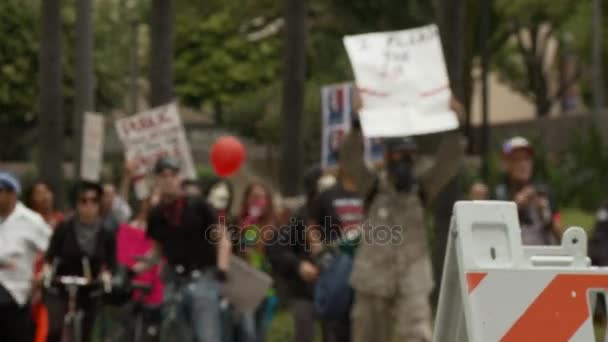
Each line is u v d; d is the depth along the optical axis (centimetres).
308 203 2911
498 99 15488
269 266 3109
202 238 2805
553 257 1590
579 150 8625
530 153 2720
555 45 14800
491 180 7156
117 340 3080
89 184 2942
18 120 10488
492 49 11306
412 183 2480
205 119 12350
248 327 2920
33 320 2859
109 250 2959
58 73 4750
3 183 2789
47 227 2853
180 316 2800
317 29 10106
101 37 10406
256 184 3262
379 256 2464
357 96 2411
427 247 2492
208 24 12094
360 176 2500
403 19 8912
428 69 2416
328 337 2864
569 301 1467
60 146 4766
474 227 1473
